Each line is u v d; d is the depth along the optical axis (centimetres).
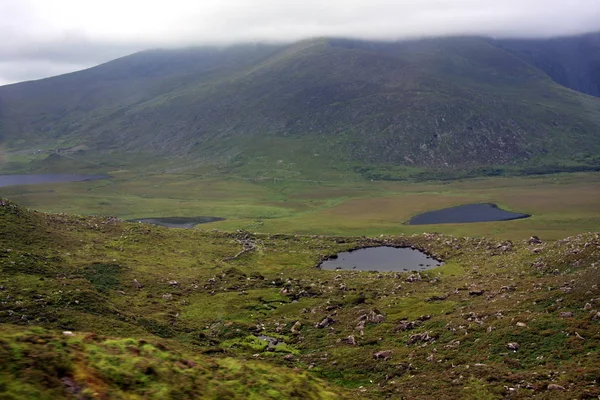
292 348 7169
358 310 8556
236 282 10981
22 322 6212
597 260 8331
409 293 9681
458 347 6091
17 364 3259
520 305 6950
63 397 3155
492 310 7056
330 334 7619
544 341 5575
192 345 6812
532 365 5178
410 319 7719
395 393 5184
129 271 10694
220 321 8388
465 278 10412
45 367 3347
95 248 12088
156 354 4334
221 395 4009
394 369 5928
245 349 7019
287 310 9088
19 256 9338
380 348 6744
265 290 10438
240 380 4428
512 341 5775
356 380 5859
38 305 6831
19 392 2998
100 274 9925
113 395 3419
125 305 8412
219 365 4712
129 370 3819
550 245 10969
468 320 6906
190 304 9325
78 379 3416
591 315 5825
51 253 10519
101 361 3797
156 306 8769
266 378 4662
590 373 4562
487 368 5256
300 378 4981
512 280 8975
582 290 6662
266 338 7638
